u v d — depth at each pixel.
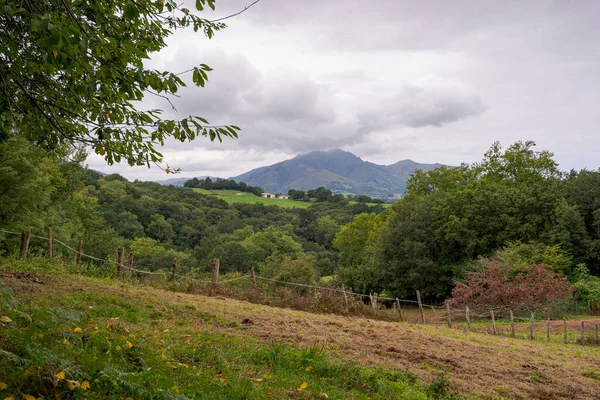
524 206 38.16
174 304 11.09
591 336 19.83
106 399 4.06
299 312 15.21
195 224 93.00
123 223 77.81
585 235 35.81
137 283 15.41
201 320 9.98
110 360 5.14
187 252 77.06
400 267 41.28
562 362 12.55
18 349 4.39
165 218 93.88
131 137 5.44
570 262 33.94
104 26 4.71
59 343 5.29
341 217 115.25
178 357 6.39
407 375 7.89
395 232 42.66
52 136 5.97
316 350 7.72
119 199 86.38
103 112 5.36
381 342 11.02
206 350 6.93
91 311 8.23
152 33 5.28
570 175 47.81
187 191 132.38
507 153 48.97
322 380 6.71
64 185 32.69
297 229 107.56
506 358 11.82
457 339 14.29
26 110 5.71
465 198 40.53
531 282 28.47
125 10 3.95
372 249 49.59
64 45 3.69
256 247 70.19
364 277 46.53
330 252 89.69
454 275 38.28
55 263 14.93
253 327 10.08
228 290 17.11
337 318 15.12
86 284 11.52
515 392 8.21
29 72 4.88
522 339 18.66
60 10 3.95
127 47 4.34
